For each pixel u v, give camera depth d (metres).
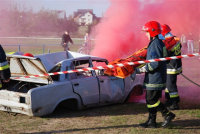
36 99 5.30
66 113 5.93
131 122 5.28
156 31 4.67
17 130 4.87
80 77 6.02
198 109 6.22
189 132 4.71
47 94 5.43
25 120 5.46
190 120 5.39
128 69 4.83
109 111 6.07
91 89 6.01
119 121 5.34
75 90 5.78
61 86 5.60
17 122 5.33
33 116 5.48
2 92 5.68
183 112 5.96
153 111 4.82
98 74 6.30
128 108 6.31
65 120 5.45
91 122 5.31
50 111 5.53
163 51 4.69
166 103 6.57
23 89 6.46
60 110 6.16
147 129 4.86
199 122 5.26
